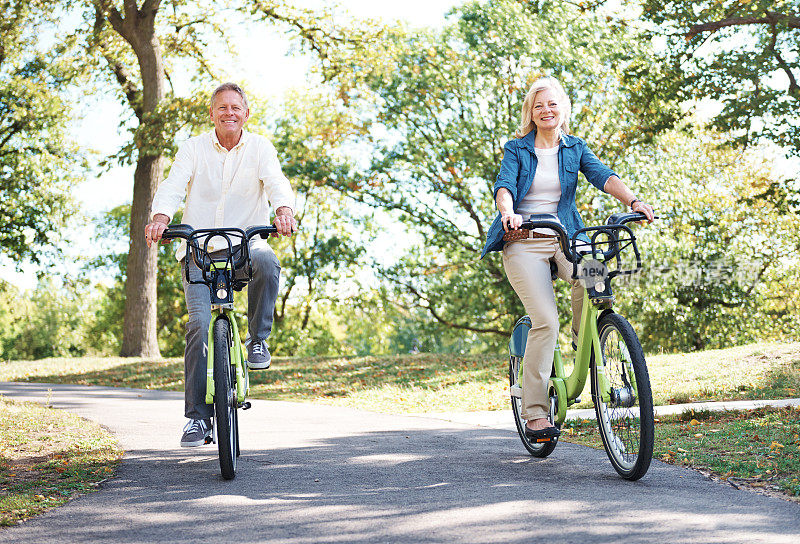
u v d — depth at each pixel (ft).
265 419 23.79
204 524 10.50
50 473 14.15
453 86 76.13
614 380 13.06
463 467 14.40
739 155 84.69
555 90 14.34
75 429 20.42
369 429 20.76
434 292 92.84
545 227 13.09
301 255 106.52
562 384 14.23
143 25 62.59
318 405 29.66
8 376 49.73
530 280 14.12
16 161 87.15
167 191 14.82
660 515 10.30
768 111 57.67
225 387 13.30
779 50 58.03
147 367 51.90
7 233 90.07
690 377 31.63
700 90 60.23
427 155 80.48
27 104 82.23
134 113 69.62
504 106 75.05
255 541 9.66
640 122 70.23
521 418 16.17
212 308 13.93
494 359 46.68
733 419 20.30
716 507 10.67
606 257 13.33
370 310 108.99
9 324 164.04
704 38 58.29
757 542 9.00
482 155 75.20
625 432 12.94
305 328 124.47
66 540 9.86
